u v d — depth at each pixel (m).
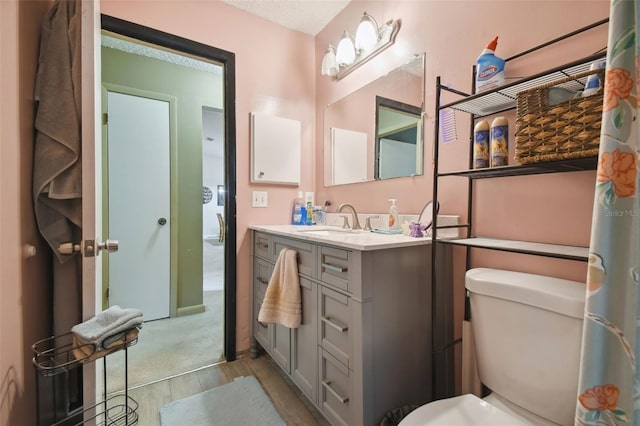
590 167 0.89
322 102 2.32
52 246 1.01
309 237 1.33
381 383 1.12
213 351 2.07
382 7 1.78
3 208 0.79
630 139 0.51
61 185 0.97
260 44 2.13
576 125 0.76
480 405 0.87
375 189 1.85
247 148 2.07
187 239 2.86
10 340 0.82
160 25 1.76
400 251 1.18
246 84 2.07
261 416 1.39
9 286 0.82
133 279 2.60
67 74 1.01
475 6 1.30
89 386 0.91
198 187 2.92
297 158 2.26
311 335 1.35
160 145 2.72
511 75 1.16
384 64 1.79
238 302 2.00
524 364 0.89
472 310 1.05
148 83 2.68
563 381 0.81
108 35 1.69
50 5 1.16
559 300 0.81
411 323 1.22
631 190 0.51
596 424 0.52
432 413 0.83
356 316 1.08
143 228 2.64
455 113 1.37
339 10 2.08
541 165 0.86
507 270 1.16
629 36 0.51
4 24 0.81
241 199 2.04
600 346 0.53
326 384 1.23
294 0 1.97
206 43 1.91
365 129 1.92
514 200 1.15
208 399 1.51
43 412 1.06
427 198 1.53
